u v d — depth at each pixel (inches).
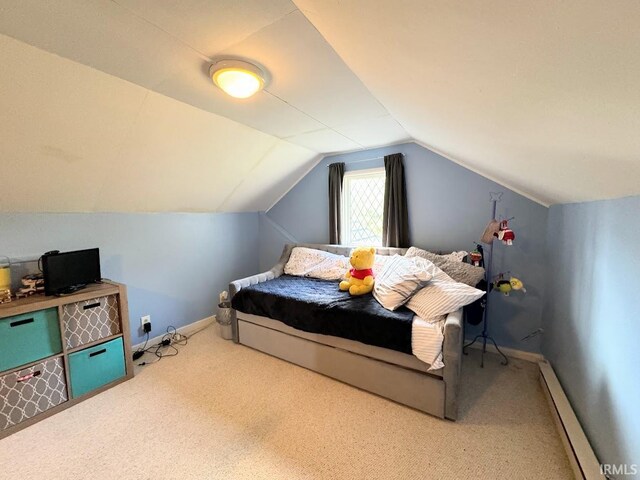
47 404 75.5
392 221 122.0
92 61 55.6
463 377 91.7
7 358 69.4
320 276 127.5
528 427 70.3
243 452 64.1
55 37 47.8
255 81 61.6
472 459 61.6
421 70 40.5
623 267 46.8
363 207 139.7
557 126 34.7
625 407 45.3
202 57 55.9
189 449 65.0
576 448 57.9
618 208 49.0
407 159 120.7
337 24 40.4
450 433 68.7
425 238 118.9
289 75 63.5
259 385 88.4
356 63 54.2
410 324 74.5
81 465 61.1
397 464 60.6
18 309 70.3
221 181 122.3
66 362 78.9
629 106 22.9
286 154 127.3
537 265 99.6
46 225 89.2
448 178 112.2
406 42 34.3
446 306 76.2
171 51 53.5
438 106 53.5
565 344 78.6
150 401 81.5
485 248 107.1
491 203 105.1
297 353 98.5
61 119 65.2
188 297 133.2
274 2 40.3
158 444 66.4
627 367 44.9
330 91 71.9
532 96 30.7
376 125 98.7
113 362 88.7
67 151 73.5
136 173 93.4
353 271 108.7
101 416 75.7
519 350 104.3
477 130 55.1
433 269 89.7
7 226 81.7
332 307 88.1
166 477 58.4
